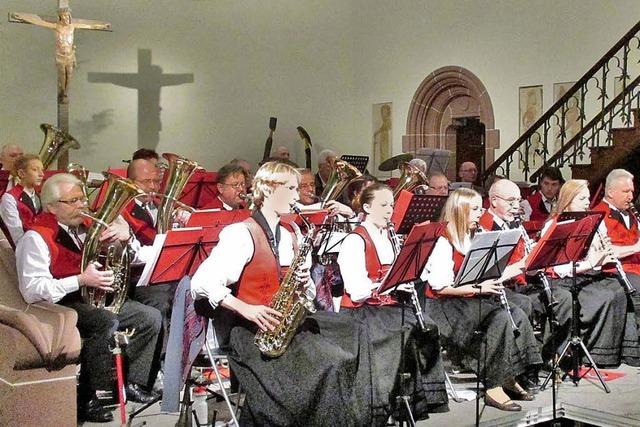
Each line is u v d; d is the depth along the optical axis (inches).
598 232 237.8
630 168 393.4
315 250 200.2
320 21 580.4
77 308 184.4
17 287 180.1
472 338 204.7
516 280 241.9
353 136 577.0
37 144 500.1
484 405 202.4
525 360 207.6
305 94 584.1
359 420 162.1
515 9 474.0
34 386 169.0
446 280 203.3
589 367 241.0
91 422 184.7
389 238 193.0
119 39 526.9
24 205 250.2
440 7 514.9
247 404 157.6
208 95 557.9
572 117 449.1
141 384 190.4
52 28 438.9
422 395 190.1
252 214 163.8
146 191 237.0
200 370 208.4
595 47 436.8
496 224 230.5
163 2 541.0
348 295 189.3
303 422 154.1
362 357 167.6
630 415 198.2
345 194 301.0
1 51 488.1
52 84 503.5
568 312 235.8
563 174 455.8
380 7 553.6
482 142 519.5
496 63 485.4
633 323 246.4
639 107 390.9
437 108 527.2
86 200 187.6
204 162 557.9
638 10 417.7
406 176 268.1
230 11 563.2
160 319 193.2
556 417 208.1
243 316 154.3
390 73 549.0
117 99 527.5
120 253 188.9
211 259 157.2
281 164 163.9
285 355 157.1
